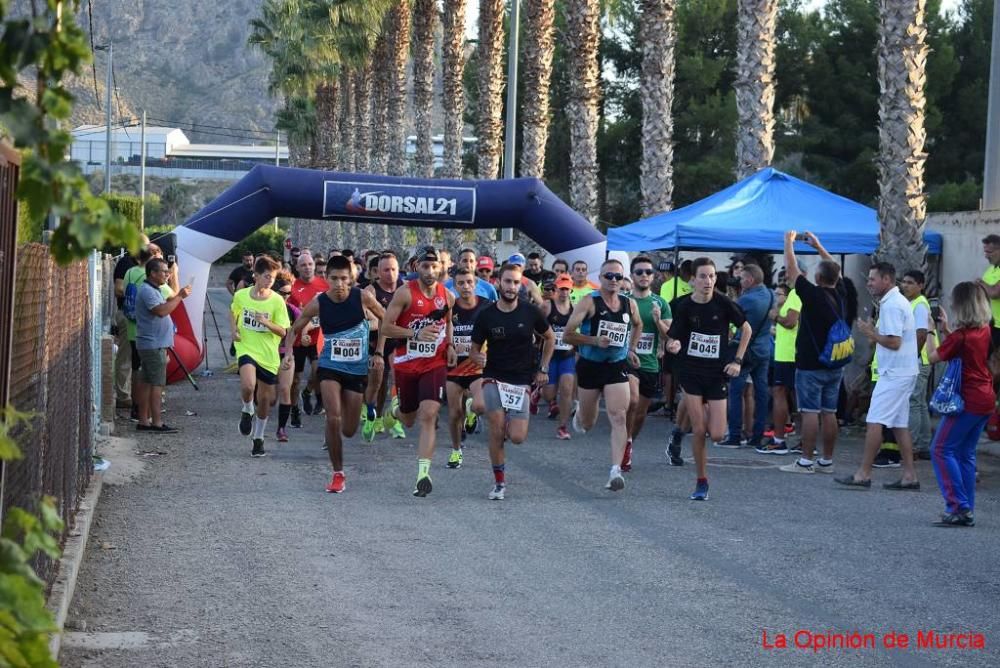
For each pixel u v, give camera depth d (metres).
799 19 40.53
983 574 7.21
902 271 14.41
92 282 11.07
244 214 18.53
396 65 40.00
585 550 7.73
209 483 10.12
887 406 10.33
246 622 5.98
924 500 9.88
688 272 15.91
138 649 5.51
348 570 7.09
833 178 39.78
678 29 42.28
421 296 9.73
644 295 11.68
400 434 13.34
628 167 45.59
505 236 35.28
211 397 16.92
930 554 7.76
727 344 9.73
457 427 11.16
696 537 8.20
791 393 14.28
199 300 18.41
